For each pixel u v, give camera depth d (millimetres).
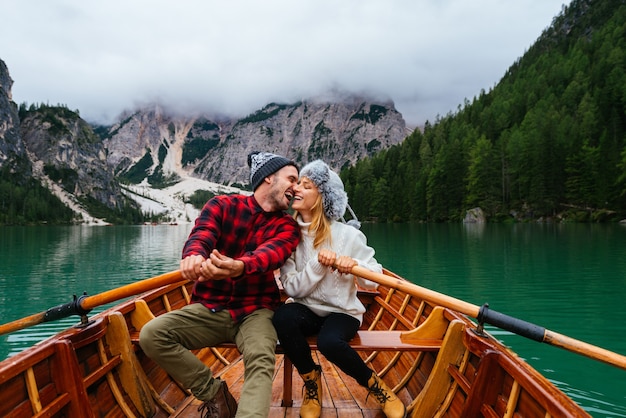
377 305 5074
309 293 2828
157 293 3799
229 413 2639
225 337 2662
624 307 10180
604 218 56156
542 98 90938
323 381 3520
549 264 17516
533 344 7301
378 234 42469
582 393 5434
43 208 145875
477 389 2344
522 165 66000
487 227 53094
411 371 3309
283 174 2779
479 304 10633
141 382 2857
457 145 77188
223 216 2762
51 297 13758
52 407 2115
